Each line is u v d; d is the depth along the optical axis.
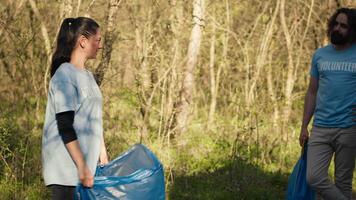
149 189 3.55
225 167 7.09
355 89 4.58
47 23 7.45
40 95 6.92
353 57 4.57
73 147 3.43
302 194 4.89
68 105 3.43
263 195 6.21
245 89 8.17
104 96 7.12
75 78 3.51
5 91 7.29
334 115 4.64
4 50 7.34
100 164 3.78
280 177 6.78
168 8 7.70
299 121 9.59
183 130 7.82
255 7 10.07
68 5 6.67
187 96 8.16
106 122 7.18
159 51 6.97
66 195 3.56
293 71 9.46
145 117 6.77
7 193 5.62
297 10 9.14
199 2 8.21
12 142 6.48
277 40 9.16
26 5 7.36
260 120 8.17
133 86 7.45
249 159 7.30
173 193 6.09
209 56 10.47
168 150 6.65
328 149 4.72
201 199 6.01
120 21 7.69
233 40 9.71
